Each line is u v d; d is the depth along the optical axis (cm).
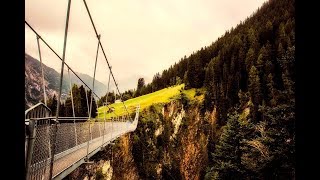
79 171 1888
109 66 1789
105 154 3906
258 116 7875
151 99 10531
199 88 10869
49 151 659
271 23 12512
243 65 10262
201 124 8956
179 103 9519
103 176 3834
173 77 15238
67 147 1032
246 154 2659
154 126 8119
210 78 10562
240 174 2786
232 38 14062
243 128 3078
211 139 8350
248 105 8538
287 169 2039
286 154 2003
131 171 5806
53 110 2770
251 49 10219
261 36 12106
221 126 8750
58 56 888
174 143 8331
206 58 14000
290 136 2044
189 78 11262
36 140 570
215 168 3114
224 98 9106
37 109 582
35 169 565
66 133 1027
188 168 7881
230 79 9556
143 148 6538
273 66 8812
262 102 7419
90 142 1603
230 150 3044
